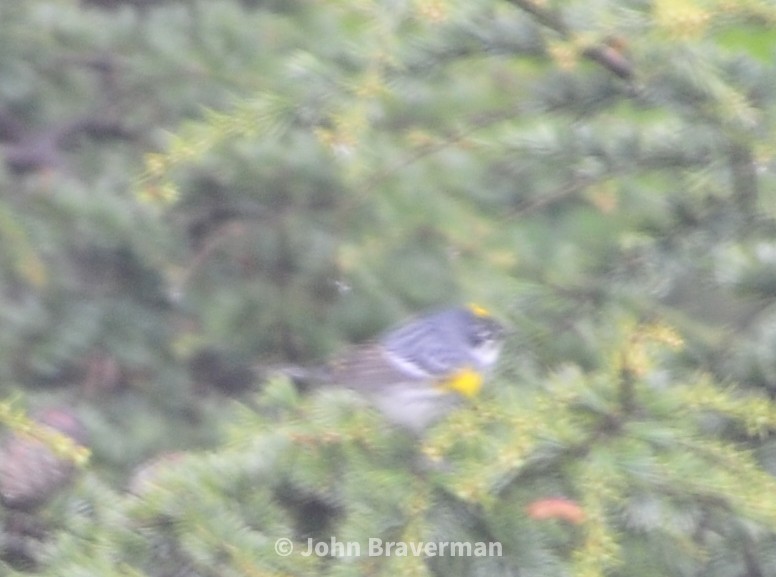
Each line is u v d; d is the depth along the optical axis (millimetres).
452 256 11984
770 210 8641
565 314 9023
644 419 7355
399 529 7289
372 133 10383
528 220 11422
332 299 12211
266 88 12312
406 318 11914
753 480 7195
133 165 12539
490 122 9609
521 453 7148
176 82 12656
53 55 12438
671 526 7246
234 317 11930
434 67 8969
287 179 11773
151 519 7527
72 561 7434
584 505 7117
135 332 11797
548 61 9266
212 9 12344
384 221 11953
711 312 9430
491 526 7430
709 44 8711
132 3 13125
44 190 11547
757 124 8422
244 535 7398
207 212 12156
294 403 8055
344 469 7703
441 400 8352
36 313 11555
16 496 8297
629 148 9078
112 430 10680
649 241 8930
